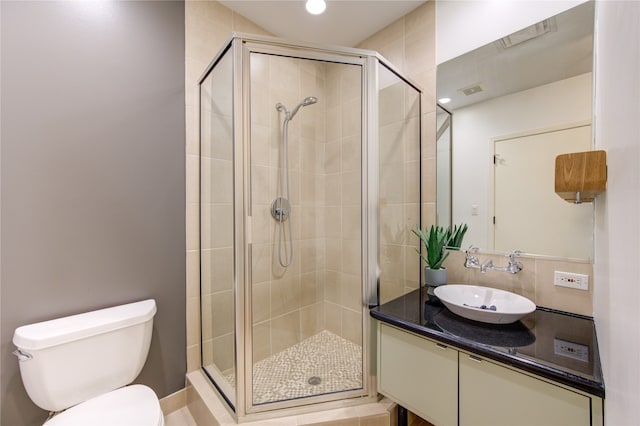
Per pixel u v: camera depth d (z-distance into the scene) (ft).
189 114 5.60
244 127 4.67
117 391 4.07
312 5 5.62
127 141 4.81
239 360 4.47
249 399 4.46
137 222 4.93
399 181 5.66
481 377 3.23
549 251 4.50
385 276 5.27
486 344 3.26
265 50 4.76
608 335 2.43
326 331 6.99
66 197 4.22
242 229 4.66
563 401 2.69
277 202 6.27
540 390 2.83
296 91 6.22
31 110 3.93
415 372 3.87
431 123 5.86
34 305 3.97
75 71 4.28
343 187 6.34
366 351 4.86
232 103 4.64
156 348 5.16
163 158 5.25
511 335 3.52
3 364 3.76
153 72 5.10
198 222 5.75
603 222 2.96
